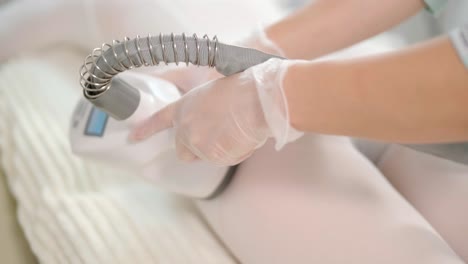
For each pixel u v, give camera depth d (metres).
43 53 0.97
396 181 0.67
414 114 0.39
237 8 0.92
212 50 0.46
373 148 0.74
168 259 0.61
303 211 0.57
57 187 0.70
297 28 0.63
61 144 0.76
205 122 0.50
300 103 0.44
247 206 0.60
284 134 0.46
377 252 0.53
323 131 0.46
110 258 0.59
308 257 0.55
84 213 0.65
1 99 0.85
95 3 0.83
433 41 0.39
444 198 0.60
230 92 0.48
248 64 0.49
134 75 0.59
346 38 0.64
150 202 0.71
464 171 0.59
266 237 0.58
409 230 0.54
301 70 0.45
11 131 0.79
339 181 0.59
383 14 0.62
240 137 0.49
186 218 0.69
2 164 0.77
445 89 0.37
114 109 0.53
